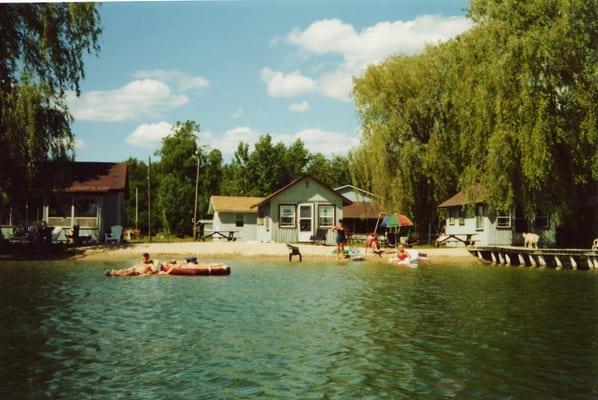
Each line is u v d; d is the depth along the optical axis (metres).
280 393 8.79
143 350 11.30
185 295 18.97
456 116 43.03
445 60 46.75
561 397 8.68
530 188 33.12
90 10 33.06
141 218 89.75
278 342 12.05
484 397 8.66
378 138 45.50
